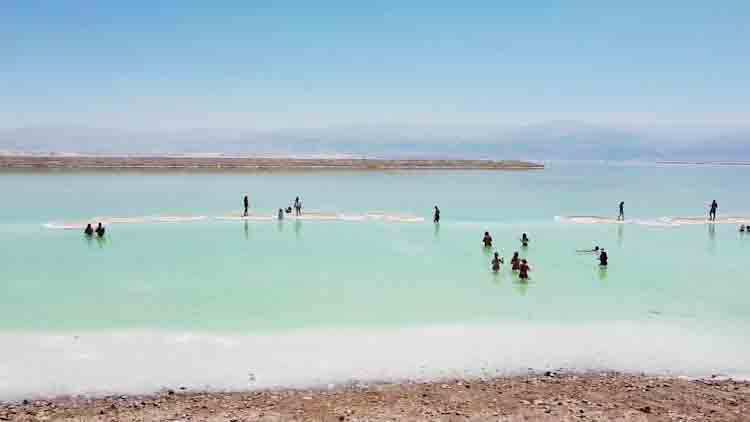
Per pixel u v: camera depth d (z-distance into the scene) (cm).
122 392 1248
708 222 4491
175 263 2677
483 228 4041
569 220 4525
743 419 1116
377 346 1575
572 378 1370
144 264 2641
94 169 10206
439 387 1297
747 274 2609
